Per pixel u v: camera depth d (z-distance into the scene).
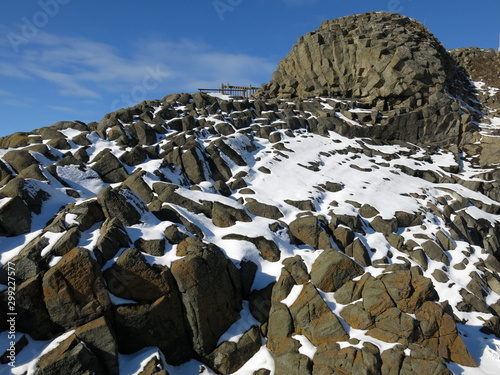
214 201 12.39
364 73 27.30
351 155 20.52
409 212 15.27
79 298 7.71
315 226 12.51
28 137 15.09
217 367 8.65
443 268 12.91
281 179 16.30
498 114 28.39
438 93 25.50
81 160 13.94
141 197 12.27
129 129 16.89
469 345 9.30
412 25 32.56
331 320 8.71
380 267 10.94
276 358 8.39
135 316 7.99
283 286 9.81
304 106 25.61
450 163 21.84
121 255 8.37
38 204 10.05
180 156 15.49
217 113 21.44
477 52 39.97
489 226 16.50
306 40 30.03
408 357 7.64
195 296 8.60
